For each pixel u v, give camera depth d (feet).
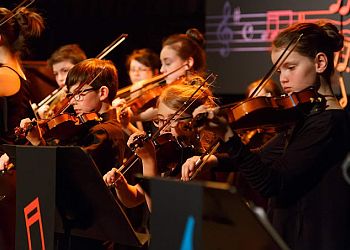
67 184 16.76
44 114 28.09
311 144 16.07
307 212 16.21
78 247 19.42
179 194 12.91
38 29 23.39
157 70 32.91
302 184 16.11
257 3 29.71
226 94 30.89
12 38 22.52
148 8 36.63
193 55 28.22
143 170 18.54
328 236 15.98
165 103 20.04
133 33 37.01
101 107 22.06
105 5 37.35
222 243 13.24
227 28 30.45
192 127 15.71
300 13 28.68
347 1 27.58
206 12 30.89
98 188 16.15
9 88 21.68
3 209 21.76
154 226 13.35
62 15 37.73
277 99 16.88
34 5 36.70
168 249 13.16
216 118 15.38
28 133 20.66
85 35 37.70
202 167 18.38
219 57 30.63
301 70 16.72
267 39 29.53
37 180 16.76
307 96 16.70
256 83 26.96
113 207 16.21
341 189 16.12
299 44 16.70
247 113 16.80
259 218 12.39
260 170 15.51
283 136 17.66
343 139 16.28
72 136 21.48
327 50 16.94
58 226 17.76
